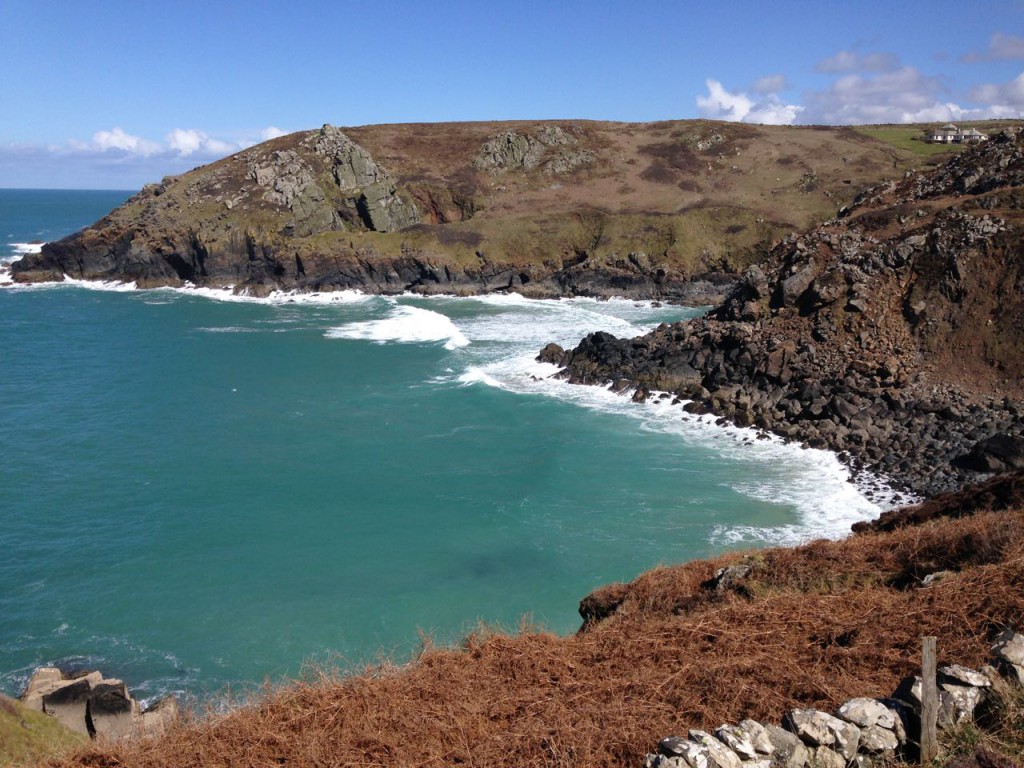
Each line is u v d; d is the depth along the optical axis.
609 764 8.06
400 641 20.16
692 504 28.14
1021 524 13.34
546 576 23.25
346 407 40.69
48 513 27.94
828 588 13.19
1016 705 8.11
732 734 7.80
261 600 22.27
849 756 7.74
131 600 22.33
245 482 30.69
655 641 10.96
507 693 9.91
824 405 35.44
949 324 37.38
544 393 42.56
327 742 8.94
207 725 9.80
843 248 43.69
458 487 29.88
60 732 11.86
